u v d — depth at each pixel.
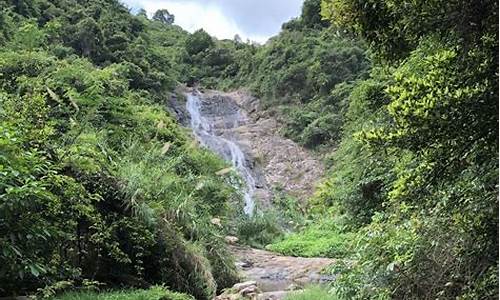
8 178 3.53
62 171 5.60
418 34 2.68
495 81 2.30
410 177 2.66
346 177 9.77
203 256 6.86
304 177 21.38
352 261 3.99
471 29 2.37
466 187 2.54
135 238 5.89
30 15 20.06
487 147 2.40
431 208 2.92
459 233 2.76
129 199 6.08
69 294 4.62
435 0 2.38
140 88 22.88
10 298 4.21
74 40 21.39
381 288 3.31
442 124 2.30
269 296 6.40
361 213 8.23
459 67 2.40
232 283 7.48
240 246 11.71
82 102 8.56
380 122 6.91
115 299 4.66
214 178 12.35
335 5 3.01
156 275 6.15
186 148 12.36
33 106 5.66
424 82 2.36
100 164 6.18
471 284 2.66
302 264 9.66
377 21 2.89
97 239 5.45
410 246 3.18
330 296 5.33
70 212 4.88
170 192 7.45
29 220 3.84
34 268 3.63
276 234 14.55
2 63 10.09
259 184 20.89
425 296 3.04
